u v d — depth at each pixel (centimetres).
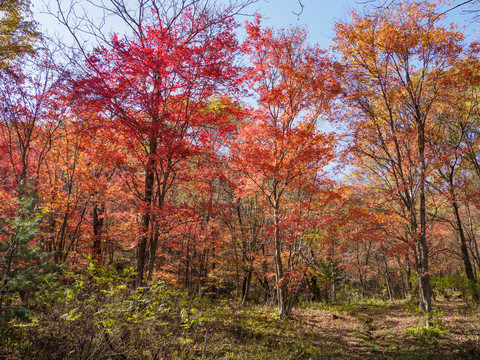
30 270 587
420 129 1280
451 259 2553
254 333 947
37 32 1109
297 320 1240
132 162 1059
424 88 1304
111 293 517
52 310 554
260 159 1122
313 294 2283
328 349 900
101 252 1702
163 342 573
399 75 1284
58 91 1041
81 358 454
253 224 1811
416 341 952
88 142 1141
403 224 1407
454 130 1520
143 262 905
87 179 1310
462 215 2011
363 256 2608
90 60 802
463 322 1048
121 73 834
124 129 874
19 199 658
